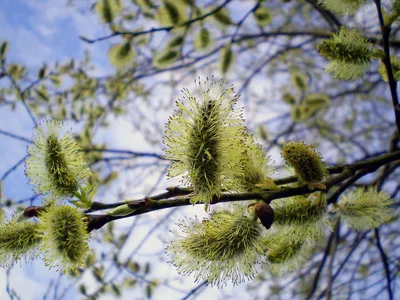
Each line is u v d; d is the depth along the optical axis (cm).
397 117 21
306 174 19
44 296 35
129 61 32
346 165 20
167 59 33
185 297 35
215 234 19
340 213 22
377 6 20
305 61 52
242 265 19
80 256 17
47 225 17
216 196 18
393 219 36
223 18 33
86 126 45
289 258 22
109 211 18
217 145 18
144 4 32
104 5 32
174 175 18
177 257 19
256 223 19
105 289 39
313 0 37
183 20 31
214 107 18
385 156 20
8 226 18
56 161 18
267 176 20
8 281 31
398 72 21
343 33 21
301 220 19
